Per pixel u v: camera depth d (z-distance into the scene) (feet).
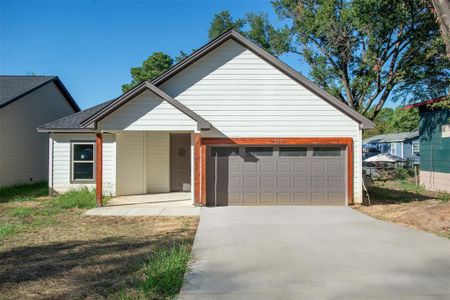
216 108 43.34
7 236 27.22
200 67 43.47
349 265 20.03
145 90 39.96
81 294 15.99
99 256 21.75
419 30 67.77
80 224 31.83
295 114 43.39
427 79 73.56
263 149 43.70
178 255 20.81
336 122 43.45
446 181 55.26
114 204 43.11
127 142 51.90
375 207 41.88
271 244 24.73
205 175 42.39
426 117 61.57
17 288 16.66
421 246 24.04
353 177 43.55
